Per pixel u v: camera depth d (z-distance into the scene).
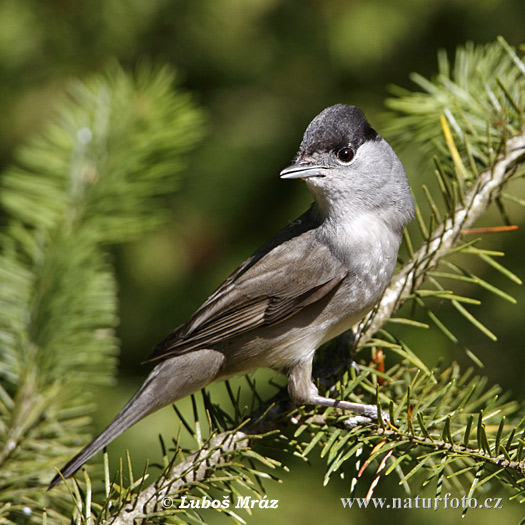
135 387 10.41
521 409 6.17
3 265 6.76
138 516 5.05
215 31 10.69
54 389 6.00
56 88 10.82
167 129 7.53
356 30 10.42
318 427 6.08
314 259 7.00
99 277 6.71
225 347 7.13
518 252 10.00
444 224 6.61
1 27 10.38
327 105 10.80
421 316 10.00
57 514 5.65
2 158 11.10
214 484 5.46
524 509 8.42
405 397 5.51
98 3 10.28
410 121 7.39
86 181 7.34
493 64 7.42
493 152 6.84
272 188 10.82
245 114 11.20
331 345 7.21
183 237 10.99
